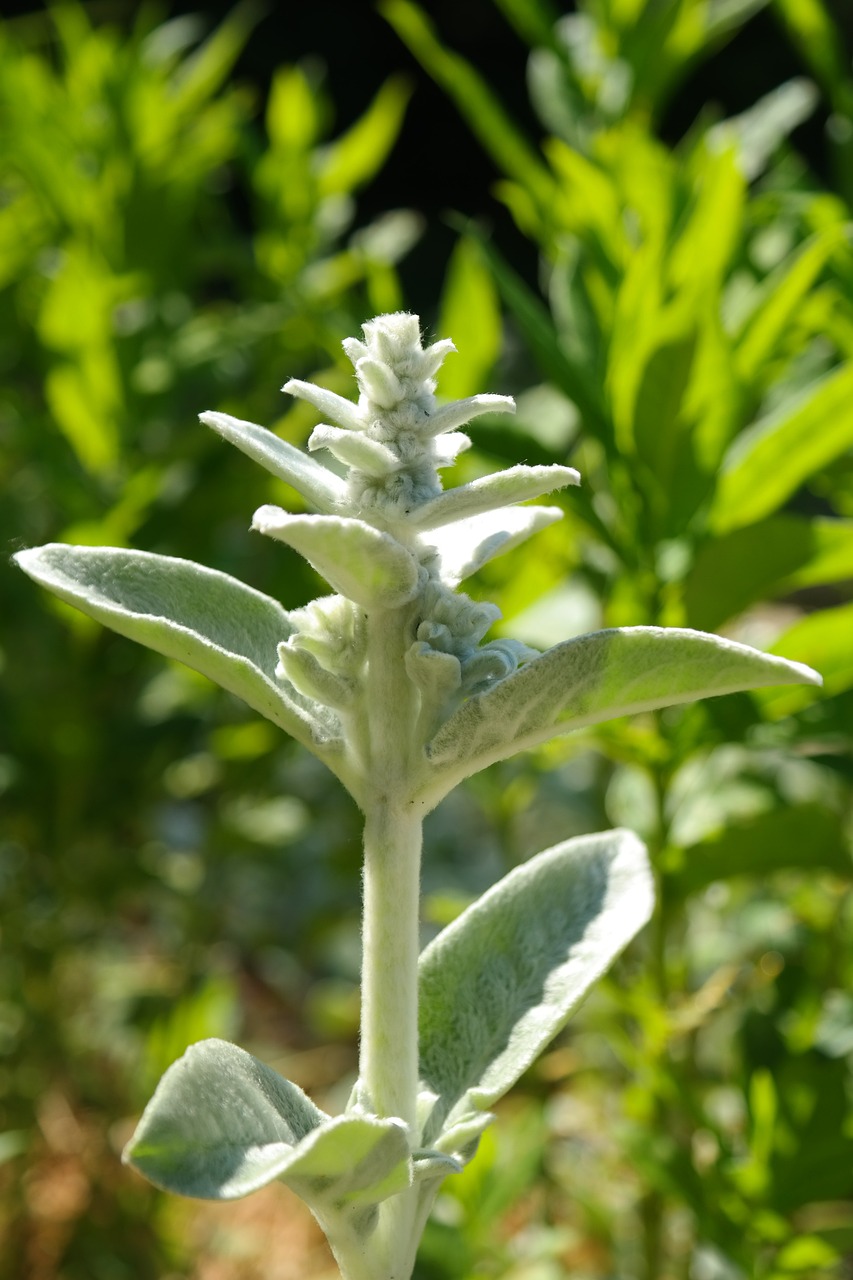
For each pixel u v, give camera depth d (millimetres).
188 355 1155
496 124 895
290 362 1237
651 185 850
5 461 1251
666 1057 736
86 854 1220
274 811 1311
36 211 1245
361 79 3303
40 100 1233
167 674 1211
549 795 1157
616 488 756
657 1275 804
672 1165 712
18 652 1179
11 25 2641
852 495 858
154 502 1069
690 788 829
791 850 719
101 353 1093
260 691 490
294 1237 1224
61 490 1090
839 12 2490
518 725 484
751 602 719
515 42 3270
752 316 753
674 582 740
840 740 746
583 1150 1053
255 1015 1600
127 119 1190
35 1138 1160
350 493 484
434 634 486
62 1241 1157
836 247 822
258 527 462
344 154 1290
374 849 494
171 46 1448
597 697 483
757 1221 714
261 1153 477
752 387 758
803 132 2828
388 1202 501
